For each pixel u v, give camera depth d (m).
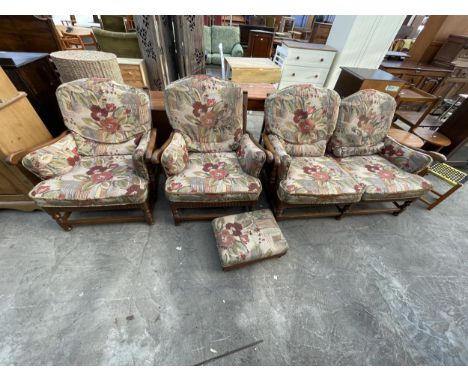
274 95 1.53
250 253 1.24
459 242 1.64
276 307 1.21
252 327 1.13
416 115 2.32
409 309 1.25
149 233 1.51
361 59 2.70
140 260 1.35
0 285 1.18
